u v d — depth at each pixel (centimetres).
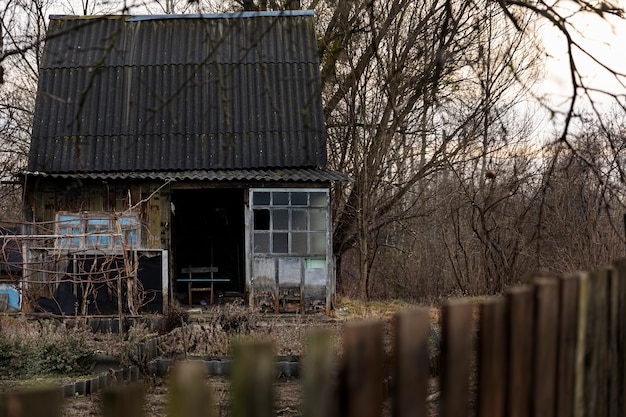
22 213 1472
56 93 1630
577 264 1600
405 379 241
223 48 1703
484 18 1129
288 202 1516
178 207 1753
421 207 2433
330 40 1723
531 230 1902
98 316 1279
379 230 2269
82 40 1702
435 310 1650
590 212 1548
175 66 1678
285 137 1595
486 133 1997
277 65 1677
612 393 346
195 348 1070
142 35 1727
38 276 1425
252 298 1503
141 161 1564
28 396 191
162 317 1294
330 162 2253
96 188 1480
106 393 213
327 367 230
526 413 289
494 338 276
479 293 2056
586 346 322
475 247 2200
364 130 2048
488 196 1878
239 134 1597
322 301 1514
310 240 1520
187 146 1584
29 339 991
